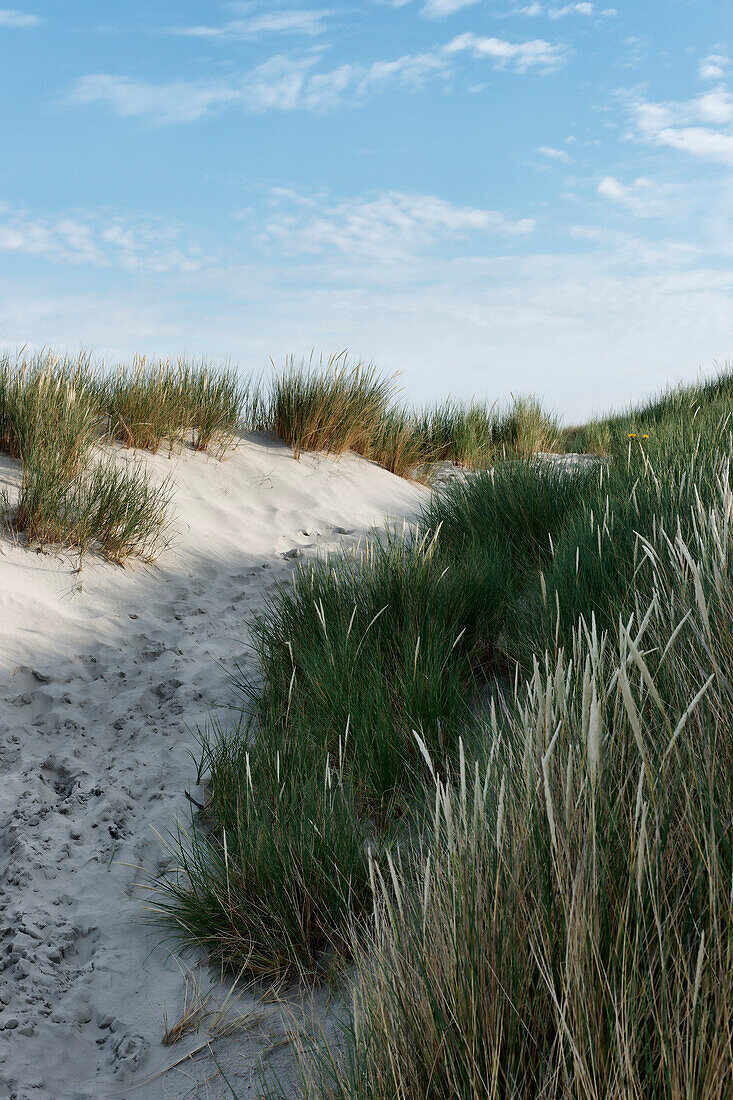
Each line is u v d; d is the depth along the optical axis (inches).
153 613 183.3
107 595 185.6
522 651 123.7
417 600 137.6
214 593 201.6
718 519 80.4
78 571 190.1
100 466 216.4
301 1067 65.4
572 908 46.7
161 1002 80.1
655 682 72.8
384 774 102.7
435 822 60.6
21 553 188.1
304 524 263.7
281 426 331.6
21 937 85.7
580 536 139.2
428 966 53.3
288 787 103.7
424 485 344.5
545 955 50.1
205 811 109.0
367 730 108.3
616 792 58.2
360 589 150.0
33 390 225.5
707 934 45.9
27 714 136.6
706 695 63.6
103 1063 73.0
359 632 136.6
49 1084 69.8
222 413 306.2
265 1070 68.1
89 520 200.7
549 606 118.0
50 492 195.3
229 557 227.5
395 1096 49.3
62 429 216.7
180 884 96.3
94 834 106.6
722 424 204.2
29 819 106.6
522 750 69.6
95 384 275.4
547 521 180.5
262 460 307.7
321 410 327.9
